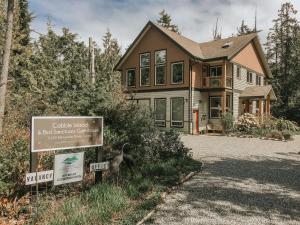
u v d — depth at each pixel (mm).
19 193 5770
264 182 7746
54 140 5773
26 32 19250
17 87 15258
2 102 7965
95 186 6324
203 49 26312
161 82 24625
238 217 5293
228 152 13172
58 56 18203
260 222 5070
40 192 5973
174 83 23656
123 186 6684
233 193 6730
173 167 8766
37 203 5223
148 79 25391
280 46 39469
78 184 6727
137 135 9719
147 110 10766
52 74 14539
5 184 5348
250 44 27469
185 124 22984
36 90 13672
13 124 9344
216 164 10234
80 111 9805
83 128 6316
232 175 8531
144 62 25719
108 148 8664
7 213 5102
